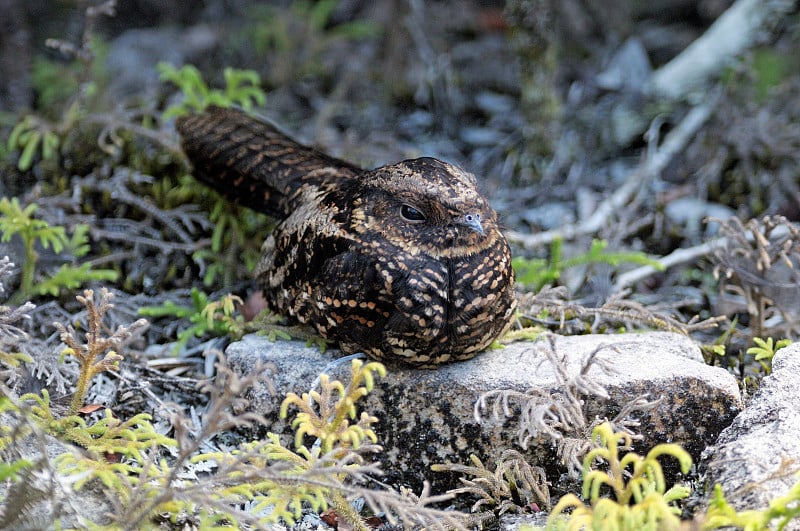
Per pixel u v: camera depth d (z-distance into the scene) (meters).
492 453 5.75
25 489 4.42
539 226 8.84
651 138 9.64
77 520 4.57
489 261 5.66
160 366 6.76
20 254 7.39
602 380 5.61
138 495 4.70
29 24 10.65
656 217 8.66
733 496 4.73
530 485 5.46
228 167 7.23
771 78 10.04
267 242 6.80
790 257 7.48
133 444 5.18
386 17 11.10
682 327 6.82
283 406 4.97
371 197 5.77
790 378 5.62
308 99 11.01
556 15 9.98
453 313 5.61
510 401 5.64
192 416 6.29
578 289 7.92
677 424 5.63
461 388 5.71
